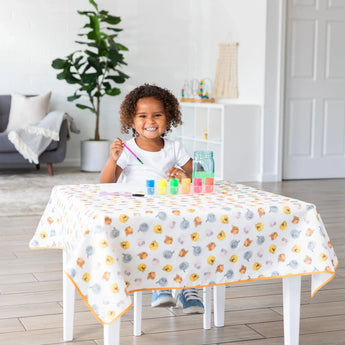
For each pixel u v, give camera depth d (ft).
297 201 6.47
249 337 7.57
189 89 24.63
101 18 21.71
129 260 5.72
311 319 8.20
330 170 21.48
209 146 21.36
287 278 6.40
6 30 23.03
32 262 10.97
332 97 21.15
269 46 20.11
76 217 6.10
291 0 20.36
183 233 5.85
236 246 6.07
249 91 21.09
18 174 21.74
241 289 9.48
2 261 11.01
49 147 21.12
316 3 20.61
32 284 9.67
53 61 21.45
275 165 20.67
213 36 23.16
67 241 6.42
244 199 6.56
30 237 12.85
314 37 20.72
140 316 7.55
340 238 12.80
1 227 13.73
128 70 24.34
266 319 8.21
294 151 21.08
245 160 20.48
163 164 7.89
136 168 7.89
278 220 6.19
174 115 7.73
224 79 22.27
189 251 5.91
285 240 6.28
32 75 23.44
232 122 20.15
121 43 24.16
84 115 24.17
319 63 20.86
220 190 7.14
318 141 21.24
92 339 7.47
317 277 6.38
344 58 21.09
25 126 20.67
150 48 24.47
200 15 24.08
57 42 23.54
